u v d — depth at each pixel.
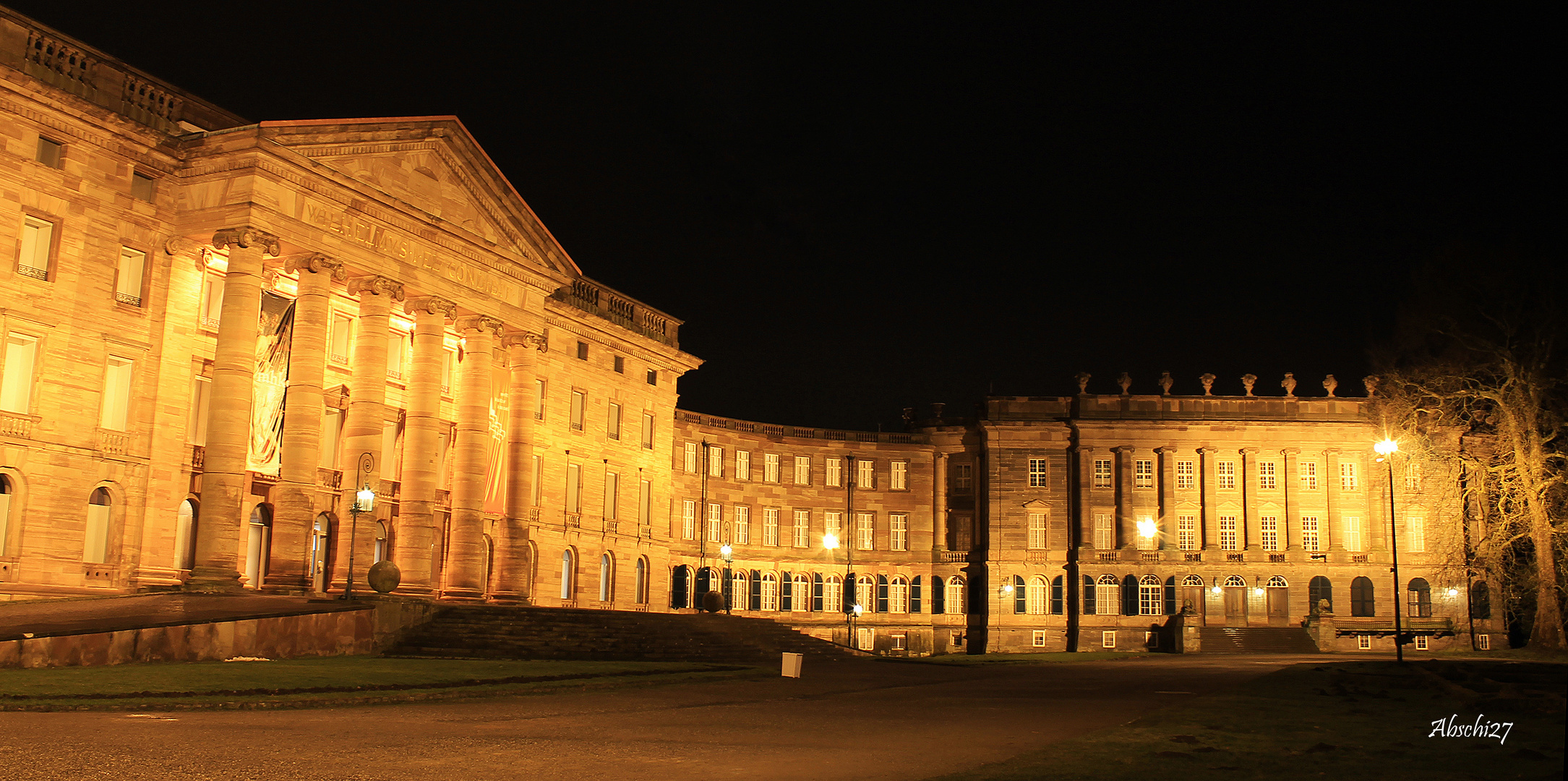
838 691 29.86
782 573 85.25
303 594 42.72
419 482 50.19
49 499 39.44
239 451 42.19
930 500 89.75
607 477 67.38
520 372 57.78
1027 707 25.80
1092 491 86.12
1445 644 82.44
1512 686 28.92
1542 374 55.25
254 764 15.08
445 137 51.50
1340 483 85.50
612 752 17.33
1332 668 37.97
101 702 20.67
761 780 15.16
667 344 73.12
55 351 39.91
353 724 19.62
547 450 62.00
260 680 25.19
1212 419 86.12
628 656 41.66
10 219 38.75
